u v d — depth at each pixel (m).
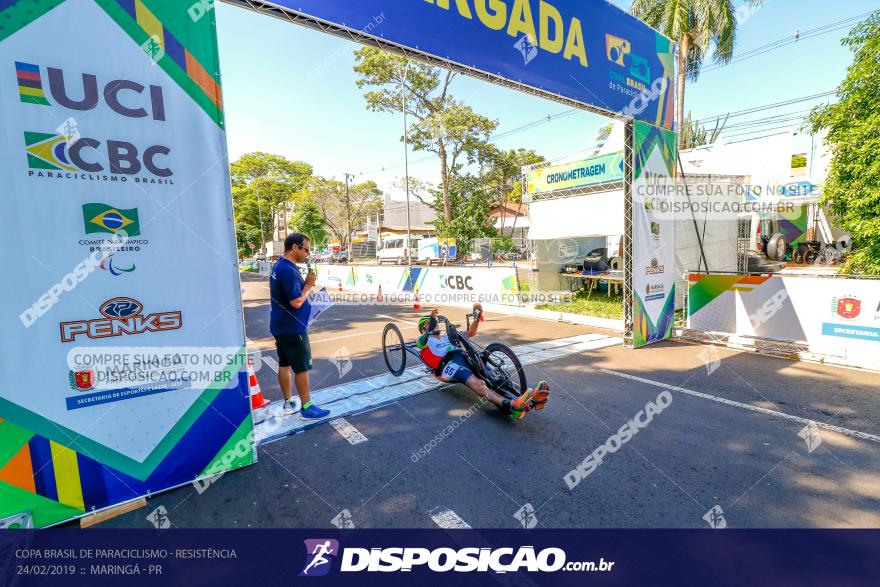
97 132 2.65
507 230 36.59
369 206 51.91
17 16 2.38
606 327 8.65
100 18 2.63
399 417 4.29
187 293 3.05
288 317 4.04
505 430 3.95
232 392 3.28
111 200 2.72
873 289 5.42
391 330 6.32
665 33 20.28
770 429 3.82
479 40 4.78
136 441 2.90
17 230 2.44
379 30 4.02
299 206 46.12
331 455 3.55
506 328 8.81
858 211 7.56
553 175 11.76
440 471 3.27
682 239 9.73
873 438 3.59
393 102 26.66
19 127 2.41
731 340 6.80
